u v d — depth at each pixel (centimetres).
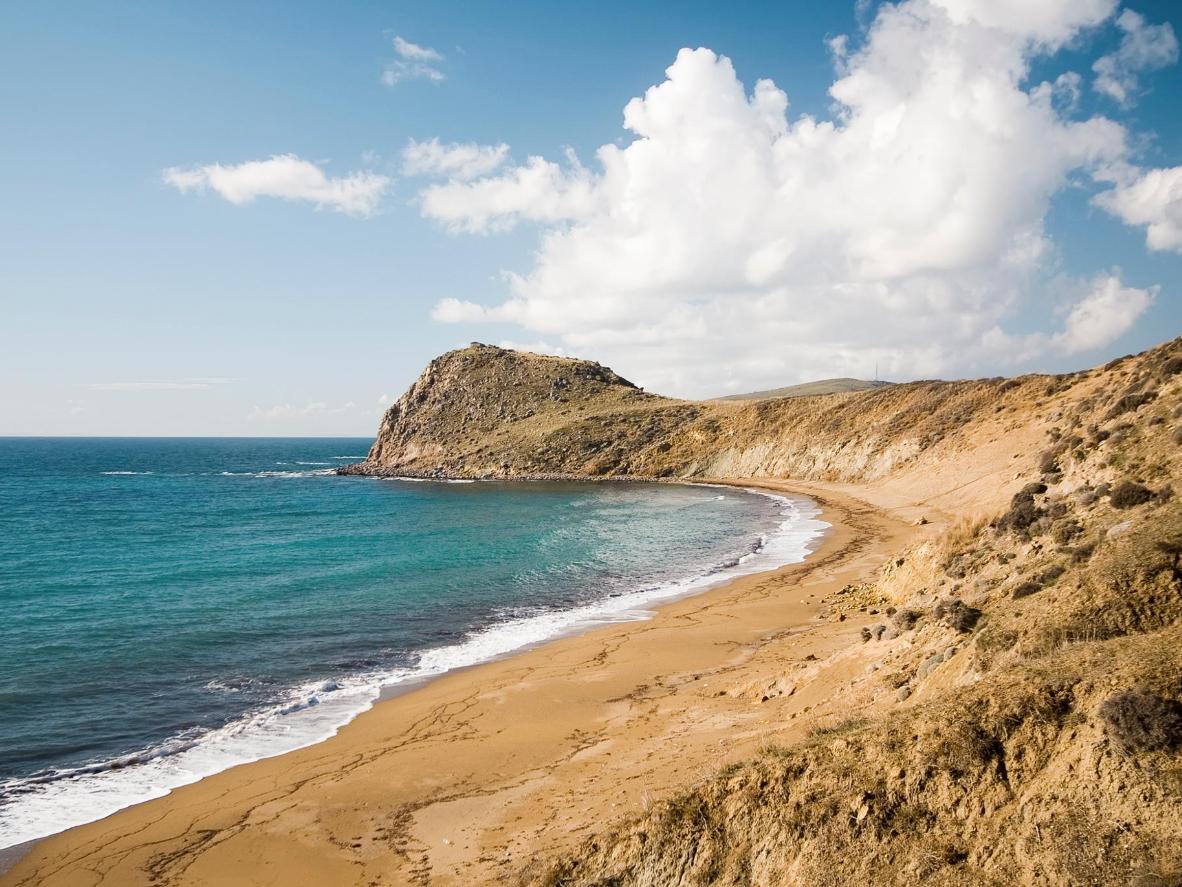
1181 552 968
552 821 1109
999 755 744
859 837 741
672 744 1345
